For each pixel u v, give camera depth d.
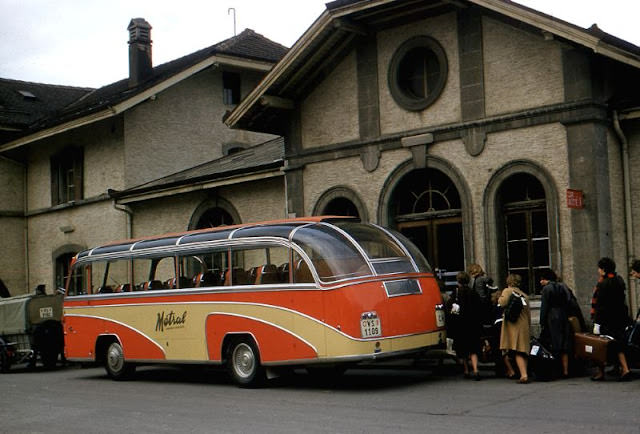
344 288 11.88
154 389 14.06
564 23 14.83
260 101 19.53
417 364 14.95
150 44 30.05
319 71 19.55
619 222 15.63
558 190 15.59
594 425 8.53
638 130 15.70
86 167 28.16
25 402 12.90
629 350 12.02
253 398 12.02
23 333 19.55
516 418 9.13
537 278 16.17
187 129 28.02
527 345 12.09
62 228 28.98
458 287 12.87
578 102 15.30
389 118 18.27
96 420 10.64
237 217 22.62
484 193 16.61
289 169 20.09
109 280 16.20
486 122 16.58
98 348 16.33
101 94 32.44
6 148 30.00
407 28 18.02
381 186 18.31
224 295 13.59
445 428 8.73
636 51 15.94
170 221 24.80
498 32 16.58
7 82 35.75
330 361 11.93
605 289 12.08
